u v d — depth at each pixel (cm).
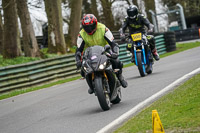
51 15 7781
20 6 7031
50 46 7831
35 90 4984
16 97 4428
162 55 7862
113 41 2502
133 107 2328
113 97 2459
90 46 2459
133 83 3538
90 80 2391
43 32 9569
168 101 2203
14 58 6875
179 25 14162
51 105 3112
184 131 1500
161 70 4300
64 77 6197
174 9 14025
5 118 2855
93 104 2775
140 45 3950
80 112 2516
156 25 14250
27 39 7106
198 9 17838
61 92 4050
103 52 2377
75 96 3422
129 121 1911
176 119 1702
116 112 2273
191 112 1767
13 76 5259
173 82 3012
